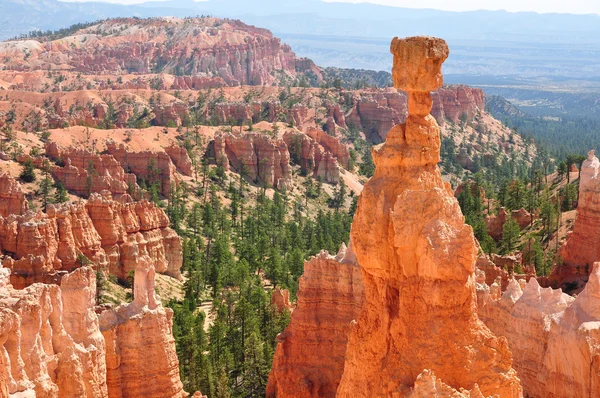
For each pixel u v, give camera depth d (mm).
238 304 113938
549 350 42312
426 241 30422
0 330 35969
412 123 32125
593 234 96688
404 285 31312
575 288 95188
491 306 50531
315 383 58219
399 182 32094
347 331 57781
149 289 51844
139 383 50000
